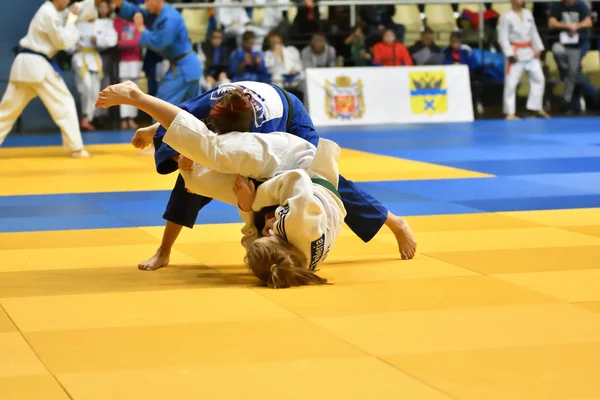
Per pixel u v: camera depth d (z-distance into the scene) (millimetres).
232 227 7852
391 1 20625
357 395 3537
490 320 4613
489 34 21609
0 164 13172
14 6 19484
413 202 9203
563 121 20141
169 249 6188
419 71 20828
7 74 19578
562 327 4469
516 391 3559
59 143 16672
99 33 18703
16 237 7445
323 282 5504
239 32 19734
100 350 4180
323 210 5422
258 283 5602
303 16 20281
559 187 10195
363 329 4473
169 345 4242
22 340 4363
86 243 7156
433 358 3990
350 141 16344
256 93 5691
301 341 4277
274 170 5512
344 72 20406
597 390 3562
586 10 21594
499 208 8742
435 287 5395
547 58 22047
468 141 15953
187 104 5734
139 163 13219
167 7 14055
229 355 4074
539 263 6090
